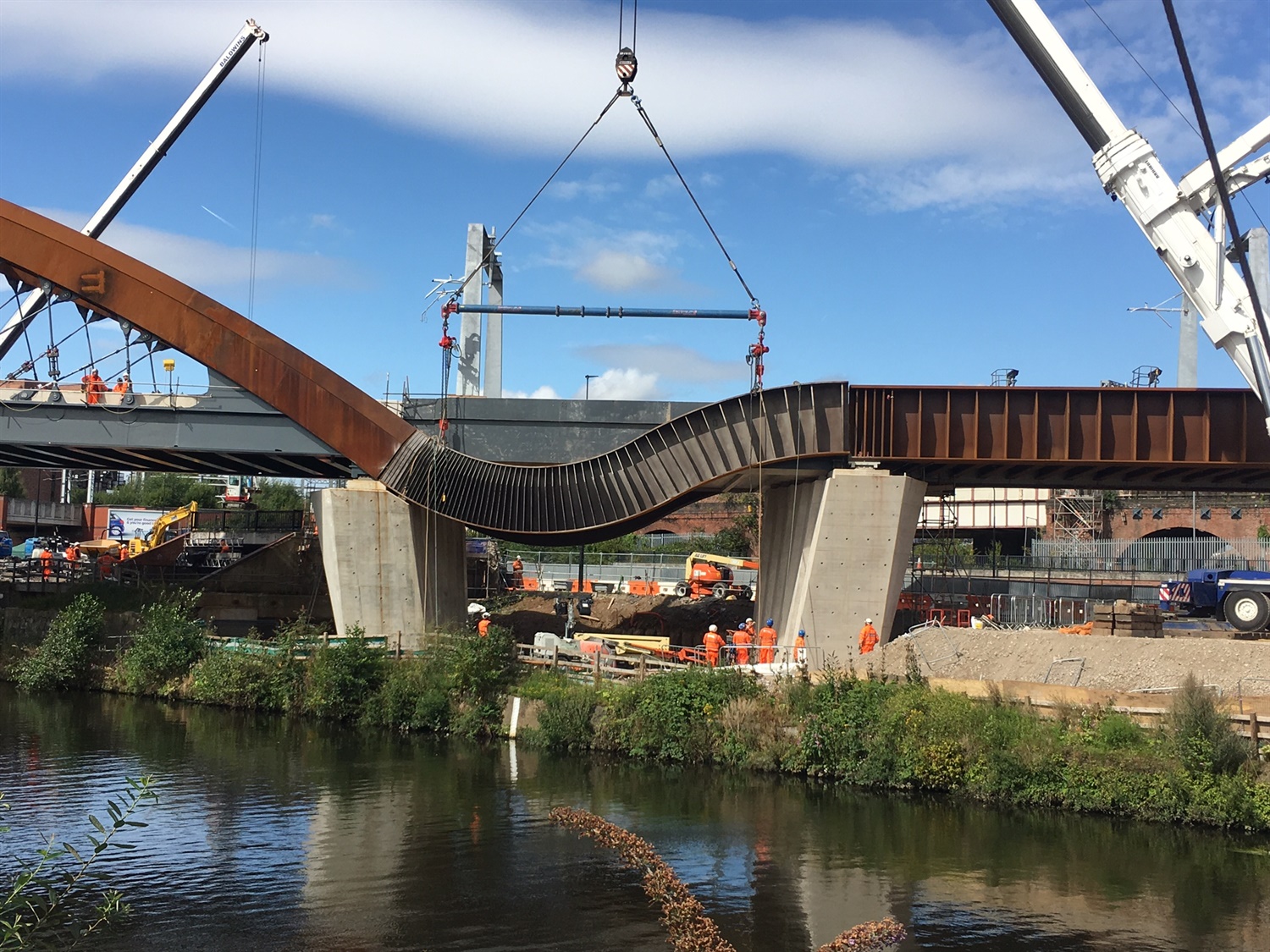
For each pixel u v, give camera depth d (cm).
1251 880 2108
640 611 5669
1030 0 3375
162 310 4084
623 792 2744
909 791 2738
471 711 3469
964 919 1906
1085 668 2931
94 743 3350
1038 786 2584
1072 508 8362
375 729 3591
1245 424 3800
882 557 3775
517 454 4391
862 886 2067
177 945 1784
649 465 3997
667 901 1473
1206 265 3200
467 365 5222
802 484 4088
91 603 4681
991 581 6138
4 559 6644
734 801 2664
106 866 2181
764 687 3158
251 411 4181
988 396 3903
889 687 2955
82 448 4234
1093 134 3350
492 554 7612
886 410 3900
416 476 4100
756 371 4062
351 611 4106
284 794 2728
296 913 1930
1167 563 6675
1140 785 2486
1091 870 2162
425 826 2453
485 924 1880
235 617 5491
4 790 2750
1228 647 2819
